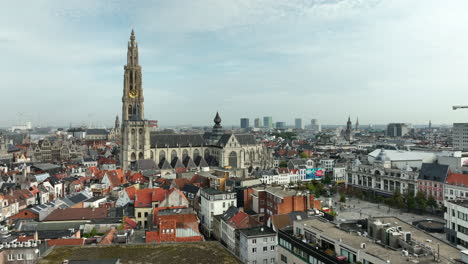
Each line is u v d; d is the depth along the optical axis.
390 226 76.25
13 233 110.94
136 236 112.50
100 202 162.50
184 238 109.06
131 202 157.12
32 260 84.00
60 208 138.62
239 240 109.75
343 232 76.06
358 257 63.25
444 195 188.75
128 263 80.25
